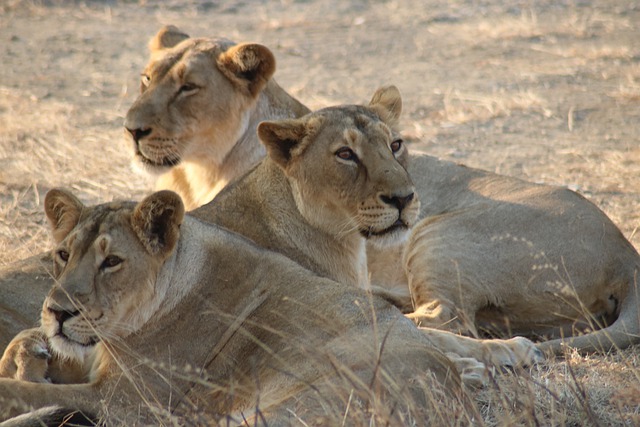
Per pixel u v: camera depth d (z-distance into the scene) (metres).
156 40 12.52
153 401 7.85
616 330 9.76
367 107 9.78
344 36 28.28
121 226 7.87
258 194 9.56
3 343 8.98
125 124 11.22
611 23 28.39
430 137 18.42
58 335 7.70
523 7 30.83
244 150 11.69
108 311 7.77
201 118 11.31
